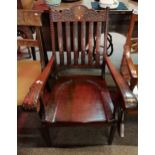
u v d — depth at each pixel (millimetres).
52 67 1351
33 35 1539
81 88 1320
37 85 1045
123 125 1429
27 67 1369
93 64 1435
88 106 1184
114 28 1641
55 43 1491
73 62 1509
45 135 1301
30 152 1346
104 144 1385
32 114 1609
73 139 1425
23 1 1428
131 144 1384
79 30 1377
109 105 1193
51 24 1314
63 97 1247
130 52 1380
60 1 1604
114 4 1517
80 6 1279
